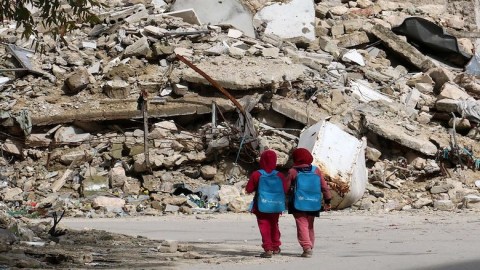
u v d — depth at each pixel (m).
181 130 41.88
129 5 51.75
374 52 51.56
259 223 17.03
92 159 40.59
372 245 19.81
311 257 16.69
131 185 39.03
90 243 19.78
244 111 41.00
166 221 31.30
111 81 43.88
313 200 16.80
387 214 34.41
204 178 40.09
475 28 57.19
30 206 37.25
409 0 58.16
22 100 43.25
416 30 52.47
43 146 41.47
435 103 45.47
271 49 46.44
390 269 13.94
